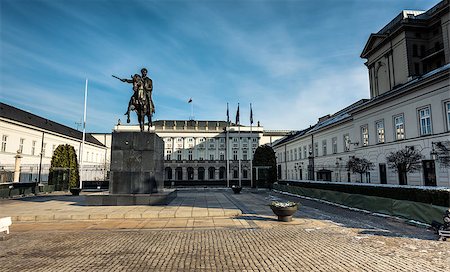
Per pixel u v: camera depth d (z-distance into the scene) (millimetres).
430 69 30312
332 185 25922
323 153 43062
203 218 14891
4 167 42062
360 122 31266
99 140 87750
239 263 7508
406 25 30484
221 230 11938
